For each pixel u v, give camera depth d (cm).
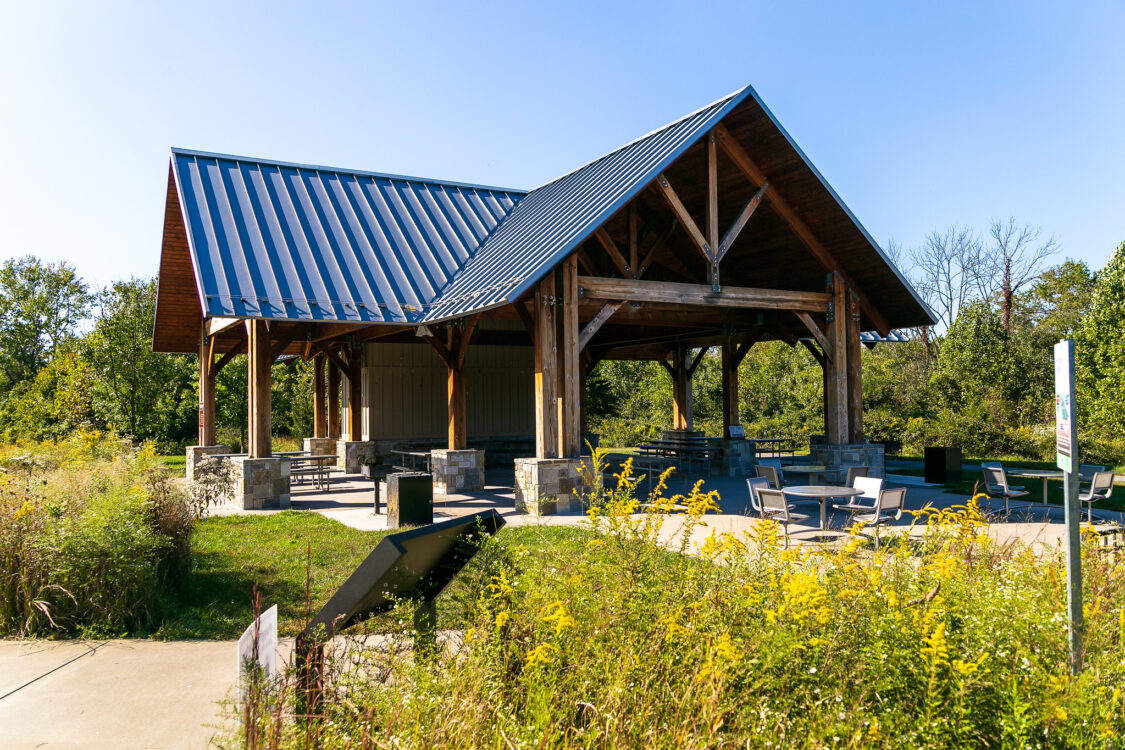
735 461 1750
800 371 3369
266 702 326
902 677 331
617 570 418
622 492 540
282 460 1370
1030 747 295
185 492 840
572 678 340
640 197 1520
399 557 358
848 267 1512
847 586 401
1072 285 4550
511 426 2052
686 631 352
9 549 627
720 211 1548
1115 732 316
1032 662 347
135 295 2944
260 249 1429
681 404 2233
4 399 3061
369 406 1888
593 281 1286
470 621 421
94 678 519
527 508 1220
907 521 1127
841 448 1497
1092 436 2291
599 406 3894
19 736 428
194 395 3241
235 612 670
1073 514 381
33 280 4325
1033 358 2986
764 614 363
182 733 432
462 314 1236
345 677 368
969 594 408
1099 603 427
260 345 1395
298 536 1025
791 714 318
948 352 3084
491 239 1684
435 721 304
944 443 2564
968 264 4297
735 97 1282
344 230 1590
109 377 2828
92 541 635
